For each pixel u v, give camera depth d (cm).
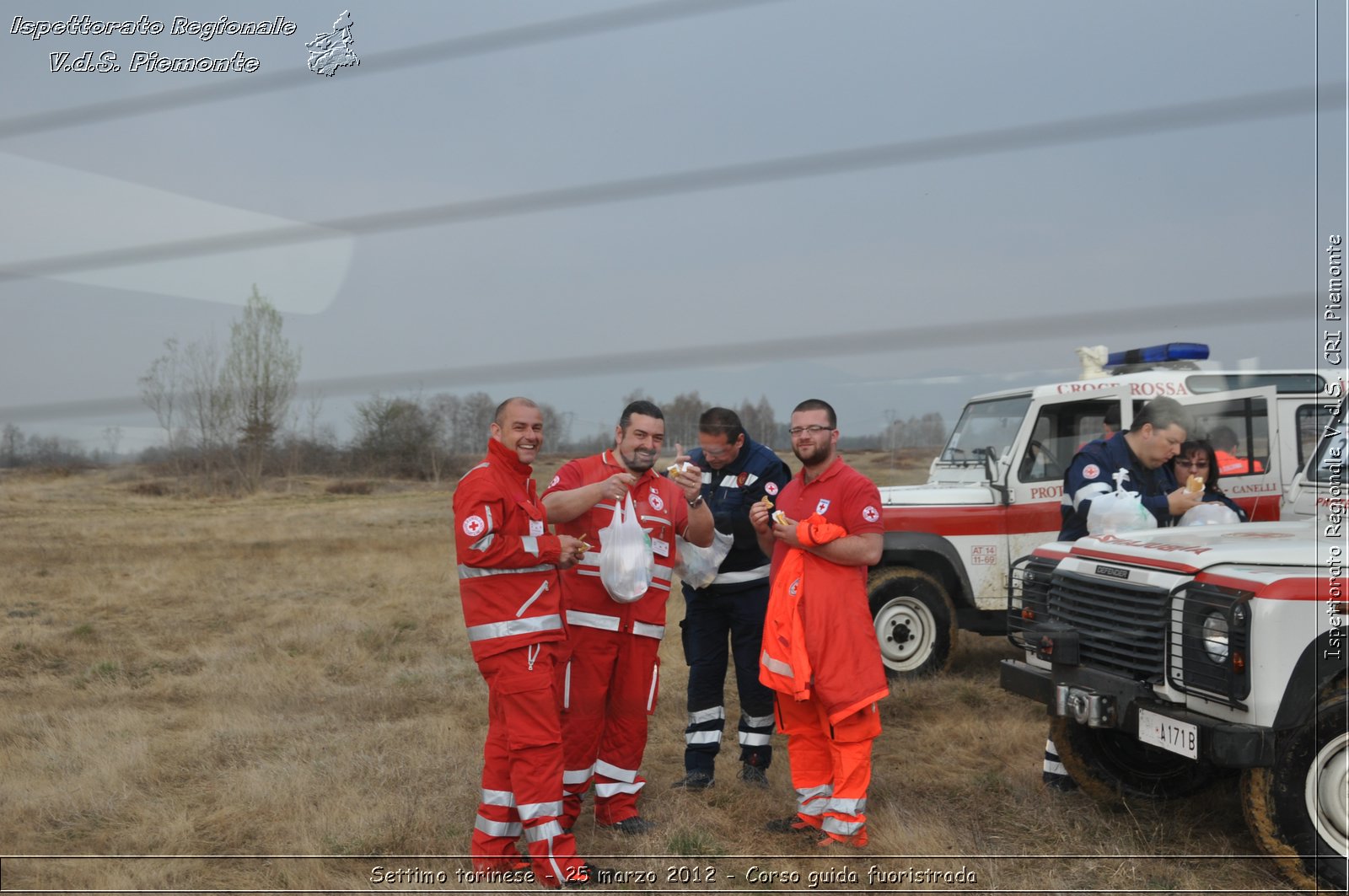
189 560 1324
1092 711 390
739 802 449
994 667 727
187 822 407
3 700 625
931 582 675
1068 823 427
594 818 429
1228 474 670
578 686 402
